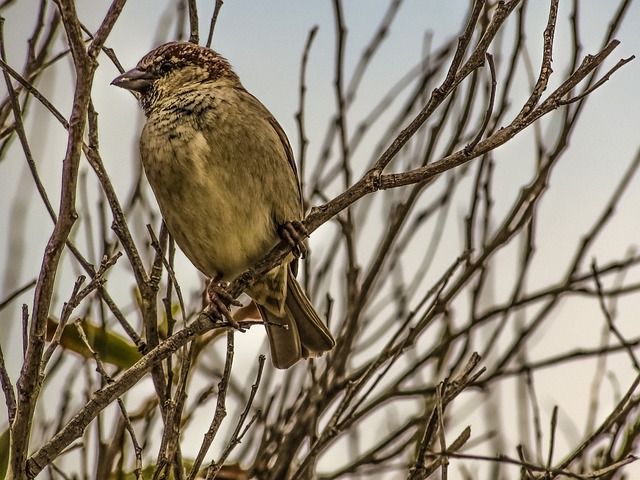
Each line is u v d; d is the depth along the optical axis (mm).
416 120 6566
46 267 5535
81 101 5383
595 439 7340
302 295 8617
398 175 6691
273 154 8445
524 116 6379
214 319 6676
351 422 7793
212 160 8273
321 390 8539
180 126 8375
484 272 8633
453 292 8266
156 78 8969
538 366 8609
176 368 8195
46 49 7961
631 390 7422
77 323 6320
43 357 5836
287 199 8516
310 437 8086
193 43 8008
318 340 8633
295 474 7551
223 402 6152
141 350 6828
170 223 8500
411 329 8086
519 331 8805
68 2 5215
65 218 5488
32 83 7625
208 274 8836
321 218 6871
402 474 8320
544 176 8414
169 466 6234
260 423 8594
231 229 8352
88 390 7633
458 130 8375
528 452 8406
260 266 7934
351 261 8727
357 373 8688
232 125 8375
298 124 8508
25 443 5715
